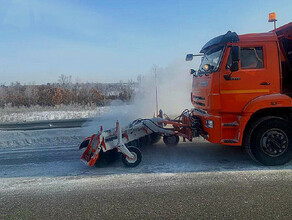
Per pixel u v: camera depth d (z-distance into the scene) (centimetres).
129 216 314
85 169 504
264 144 471
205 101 512
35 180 450
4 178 464
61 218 316
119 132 498
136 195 374
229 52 477
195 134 536
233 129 485
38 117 1338
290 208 316
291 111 483
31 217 321
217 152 588
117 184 419
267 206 323
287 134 469
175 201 349
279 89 483
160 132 564
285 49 519
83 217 316
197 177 436
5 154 628
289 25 505
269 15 592
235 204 332
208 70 511
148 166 505
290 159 474
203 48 576
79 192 393
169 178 437
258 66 482
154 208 331
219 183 405
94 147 508
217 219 297
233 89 478
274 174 433
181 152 596
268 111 486
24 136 788
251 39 478
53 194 389
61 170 501
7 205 356
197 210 321
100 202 356
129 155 492
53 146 698
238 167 480
